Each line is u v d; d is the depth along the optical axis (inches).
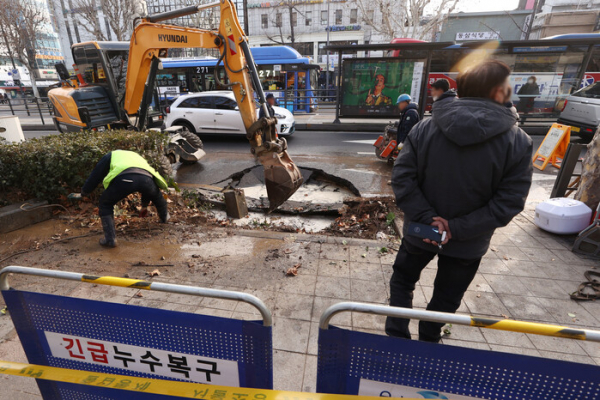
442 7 696.4
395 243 155.2
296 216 207.3
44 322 61.3
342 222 189.6
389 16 778.2
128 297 116.2
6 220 166.6
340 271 132.3
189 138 317.4
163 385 54.2
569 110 407.2
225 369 56.2
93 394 63.5
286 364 88.6
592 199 161.2
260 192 247.3
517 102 492.7
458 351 46.6
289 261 140.3
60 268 135.3
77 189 197.6
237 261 140.7
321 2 1284.4
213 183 265.0
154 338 57.1
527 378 45.7
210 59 602.9
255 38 1400.1
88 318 58.5
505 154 61.8
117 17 869.8
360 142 423.2
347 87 514.6
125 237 164.1
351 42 1317.7
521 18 1030.4
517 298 115.7
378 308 47.5
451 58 501.4
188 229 173.6
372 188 246.1
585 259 140.9
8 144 192.2
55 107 314.5
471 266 73.8
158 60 236.5
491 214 63.9
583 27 948.0
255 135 188.2
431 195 70.2
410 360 48.9
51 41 1626.5
